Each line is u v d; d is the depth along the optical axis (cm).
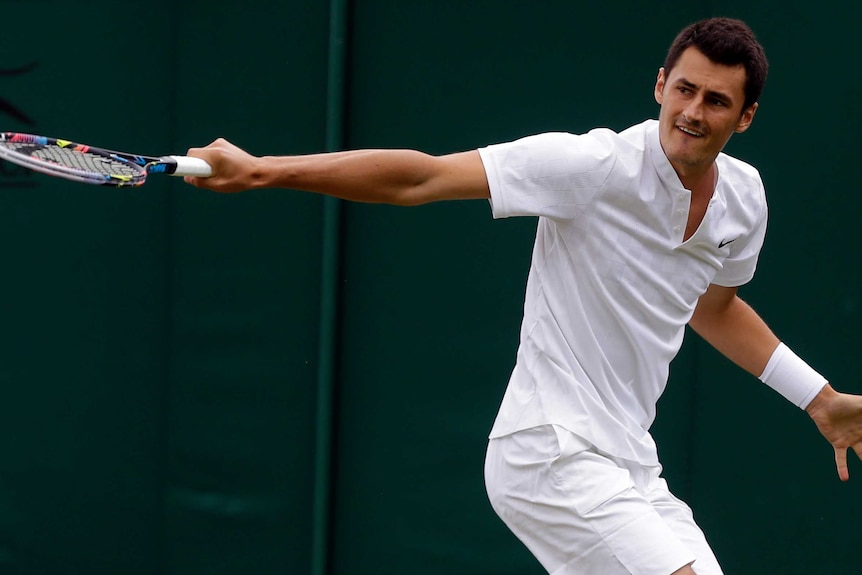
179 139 1570
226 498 1573
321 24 1505
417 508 1517
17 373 1623
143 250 1589
